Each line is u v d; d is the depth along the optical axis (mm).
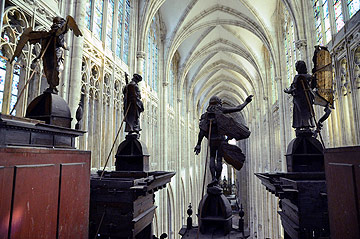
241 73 35812
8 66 7004
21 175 3045
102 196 6035
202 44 29562
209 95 48625
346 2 10070
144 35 16906
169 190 24766
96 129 11680
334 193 3389
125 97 7289
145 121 18203
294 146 6340
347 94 10117
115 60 13586
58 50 5258
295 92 6488
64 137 4680
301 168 6254
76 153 4312
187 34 25094
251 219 40844
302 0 13945
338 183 3254
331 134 11305
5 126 3363
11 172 2920
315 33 13406
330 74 6289
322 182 5059
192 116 41969
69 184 4051
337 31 11047
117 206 5938
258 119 34031
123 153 7320
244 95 46219
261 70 28000
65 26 5191
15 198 2943
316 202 5016
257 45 27609
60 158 3857
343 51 10180
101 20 12656
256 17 21422
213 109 5422
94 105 11812
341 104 10586
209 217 5090
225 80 42469
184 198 33562
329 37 11758
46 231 3451
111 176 6957
